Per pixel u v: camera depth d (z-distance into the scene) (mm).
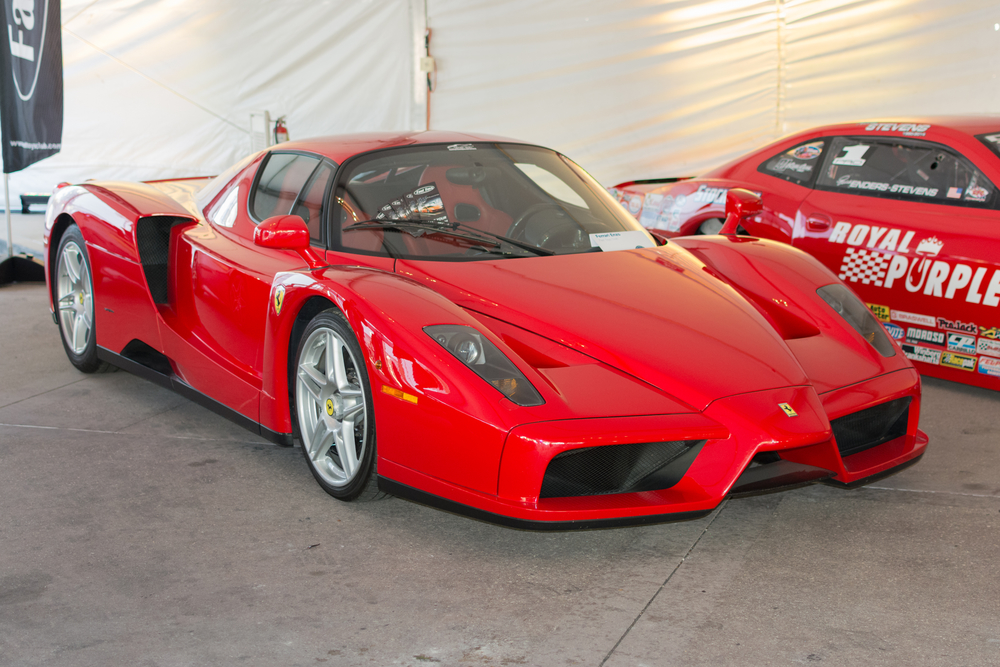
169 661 1776
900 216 3996
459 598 2053
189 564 2207
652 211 5211
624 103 7570
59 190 3971
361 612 1983
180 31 7363
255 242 2688
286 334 2686
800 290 2938
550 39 7426
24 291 5555
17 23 5219
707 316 2572
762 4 7430
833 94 7453
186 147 7559
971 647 1826
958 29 6953
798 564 2223
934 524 2449
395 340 2266
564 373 2268
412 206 2957
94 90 7449
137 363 3512
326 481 2611
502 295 2549
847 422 2537
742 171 4844
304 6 7289
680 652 1817
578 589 2100
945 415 3441
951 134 4016
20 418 3312
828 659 1786
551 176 3277
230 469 2852
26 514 2488
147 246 3406
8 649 1813
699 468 2191
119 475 2787
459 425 2137
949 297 3713
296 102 7480
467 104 7516
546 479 2139
